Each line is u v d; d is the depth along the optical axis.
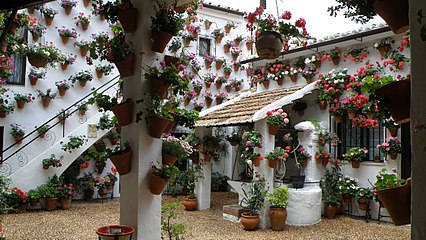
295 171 9.23
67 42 9.83
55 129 9.43
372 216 7.59
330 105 8.16
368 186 7.69
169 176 3.37
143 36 3.44
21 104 8.97
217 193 11.39
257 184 6.96
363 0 2.25
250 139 6.99
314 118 8.62
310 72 8.56
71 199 9.00
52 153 8.79
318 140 8.09
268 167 7.02
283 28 3.79
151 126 3.43
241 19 12.72
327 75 8.06
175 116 3.65
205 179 8.84
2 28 4.67
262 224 6.88
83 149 9.17
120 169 3.42
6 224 6.86
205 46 12.04
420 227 1.43
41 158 8.65
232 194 11.20
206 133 8.88
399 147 7.00
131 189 3.44
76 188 9.52
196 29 11.08
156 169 3.47
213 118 8.38
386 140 7.27
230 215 7.53
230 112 8.32
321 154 7.93
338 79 7.83
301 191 7.12
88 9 10.21
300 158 7.96
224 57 12.31
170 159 3.66
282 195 6.84
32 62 6.70
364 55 7.68
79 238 5.91
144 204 3.40
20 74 9.12
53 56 7.14
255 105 8.14
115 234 3.17
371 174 7.69
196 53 11.62
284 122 6.93
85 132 9.22
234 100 9.62
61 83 9.52
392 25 1.92
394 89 1.92
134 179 3.41
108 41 3.56
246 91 10.63
